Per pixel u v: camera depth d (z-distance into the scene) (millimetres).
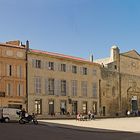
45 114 75875
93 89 88562
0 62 68875
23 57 72812
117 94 96125
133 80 102188
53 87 78562
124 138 31375
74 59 83750
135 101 102500
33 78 74375
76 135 32500
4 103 68750
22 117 48094
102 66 91938
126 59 100438
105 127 46281
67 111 80875
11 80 70312
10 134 30656
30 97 73250
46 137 29281
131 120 68312
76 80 84125
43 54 76500
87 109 86250
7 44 70875
